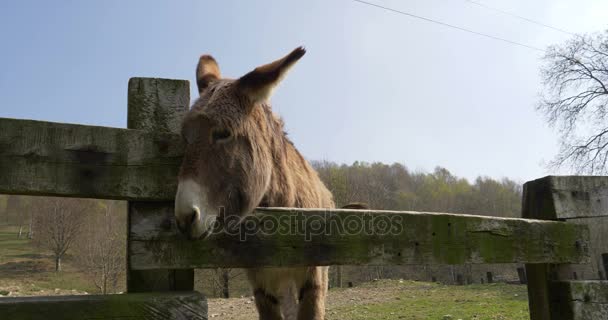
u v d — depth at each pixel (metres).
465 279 30.69
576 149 19.42
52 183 1.64
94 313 1.54
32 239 46.88
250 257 1.89
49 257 38.22
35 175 1.62
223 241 1.87
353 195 31.83
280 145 3.12
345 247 2.03
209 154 2.13
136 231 1.76
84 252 30.59
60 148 1.67
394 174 62.09
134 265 1.73
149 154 1.82
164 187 1.82
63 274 31.70
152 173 1.81
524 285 16.00
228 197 2.19
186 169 1.93
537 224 2.51
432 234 2.21
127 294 1.65
